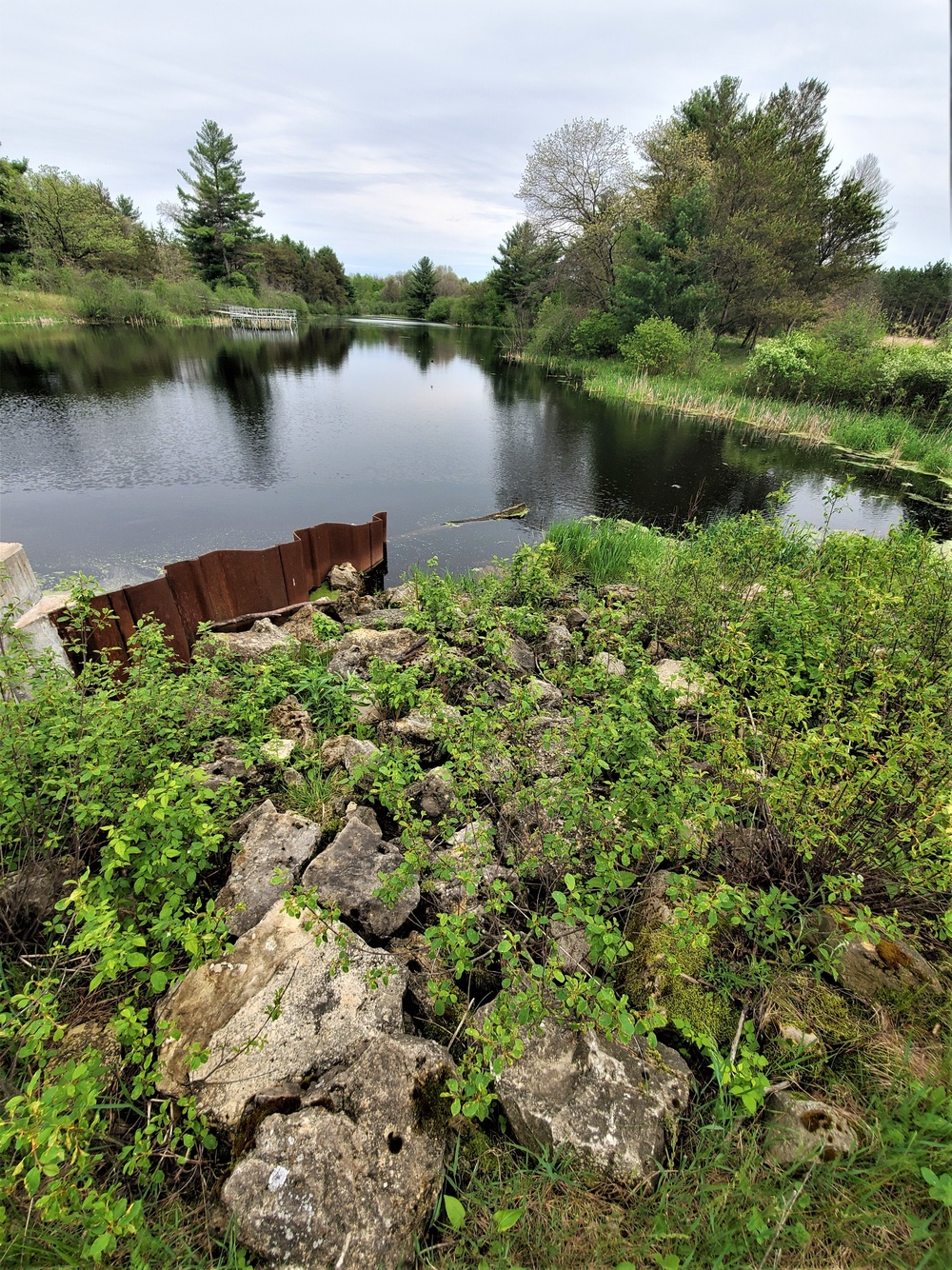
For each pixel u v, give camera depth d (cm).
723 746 299
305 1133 191
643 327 2886
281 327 5203
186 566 619
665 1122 202
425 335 5606
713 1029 231
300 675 487
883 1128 194
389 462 1531
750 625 481
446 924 222
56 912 266
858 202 3506
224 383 2455
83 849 305
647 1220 183
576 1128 200
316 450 1598
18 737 304
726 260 3070
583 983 195
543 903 279
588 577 916
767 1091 212
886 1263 167
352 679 477
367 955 254
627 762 313
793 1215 178
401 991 244
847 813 267
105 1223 156
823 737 279
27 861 283
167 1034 206
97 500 1163
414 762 356
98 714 334
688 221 2966
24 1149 187
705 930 220
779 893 248
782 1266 167
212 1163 200
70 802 301
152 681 390
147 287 4809
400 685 447
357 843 314
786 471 1619
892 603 410
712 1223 177
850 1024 230
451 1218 170
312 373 2881
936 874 242
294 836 319
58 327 3766
